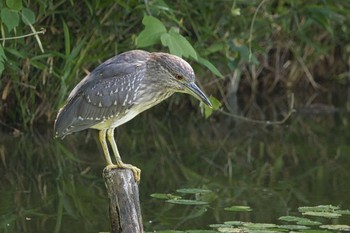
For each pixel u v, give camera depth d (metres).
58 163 14.25
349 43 20.17
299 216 11.72
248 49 15.97
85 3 14.57
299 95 19.58
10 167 14.01
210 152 15.38
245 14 16.28
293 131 16.91
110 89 10.46
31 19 12.69
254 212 11.91
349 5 17.56
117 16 14.90
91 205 12.27
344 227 11.05
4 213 11.82
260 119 17.70
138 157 14.84
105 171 9.66
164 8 13.69
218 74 13.22
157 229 11.17
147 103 10.69
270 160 14.91
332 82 20.36
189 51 12.30
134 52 10.74
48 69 14.99
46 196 12.62
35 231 11.12
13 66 14.08
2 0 12.59
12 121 15.94
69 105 10.61
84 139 15.76
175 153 15.21
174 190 12.97
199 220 11.55
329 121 17.67
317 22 17.03
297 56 19.22
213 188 13.19
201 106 12.56
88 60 15.06
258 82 19.56
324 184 13.38
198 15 15.79
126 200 9.59
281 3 17.02
